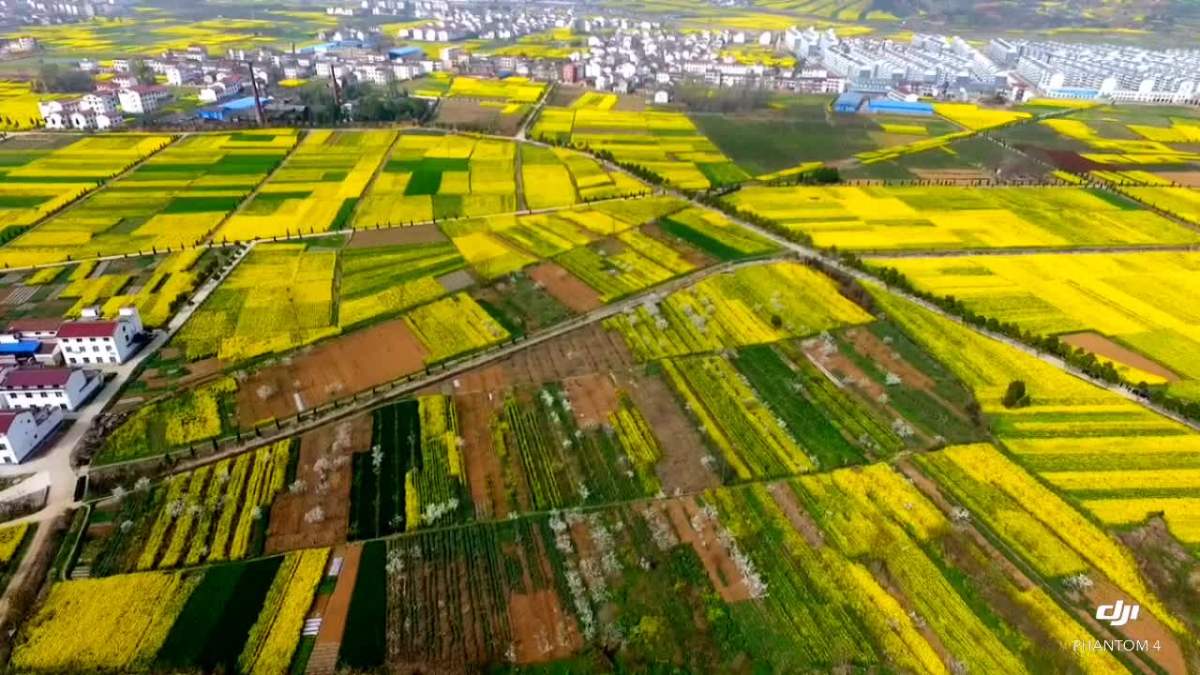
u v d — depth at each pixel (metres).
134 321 123.31
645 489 92.38
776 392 113.31
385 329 129.38
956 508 88.62
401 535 85.31
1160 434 102.69
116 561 80.94
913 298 142.50
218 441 100.38
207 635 72.38
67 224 175.50
